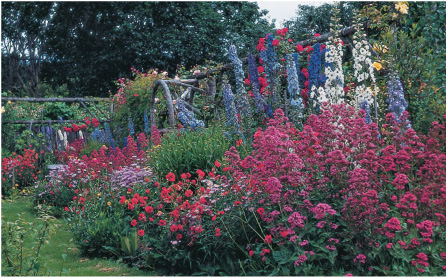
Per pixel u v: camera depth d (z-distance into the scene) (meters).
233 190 3.92
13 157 11.30
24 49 21.22
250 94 6.52
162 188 4.56
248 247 3.65
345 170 3.38
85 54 19.56
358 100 4.68
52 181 7.53
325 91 5.35
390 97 4.51
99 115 13.80
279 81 6.21
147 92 9.98
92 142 11.13
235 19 20.50
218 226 3.91
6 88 21.36
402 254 3.03
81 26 19.48
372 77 4.82
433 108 4.62
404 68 5.07
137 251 4.41
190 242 3.85
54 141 12.57
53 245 5.19
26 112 13.21
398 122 4.21
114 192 5.36
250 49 19.22
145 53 17.31
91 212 5.20
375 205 3.21
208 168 5.18
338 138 3.61
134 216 4.85
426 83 4.95
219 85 8.76
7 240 3.30
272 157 3.53
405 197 3.03
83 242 4.83
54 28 19.62
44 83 21.23
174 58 18.12
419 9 5.55
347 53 7.24
